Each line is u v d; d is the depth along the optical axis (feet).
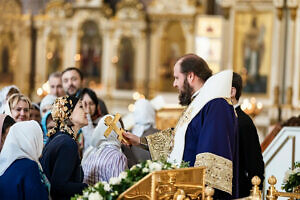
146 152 22.24
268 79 63.93
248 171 18.39
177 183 13.82
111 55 71.67
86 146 23.41
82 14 71.97
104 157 17.95
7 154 15.26
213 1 68.69
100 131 18.40
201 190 14.40
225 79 16.40
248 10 64.34
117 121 17.88
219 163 15.24
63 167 15.98
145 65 70.74
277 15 63.21
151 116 24.85
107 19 71.72
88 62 72.59
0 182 15.06
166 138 18.52
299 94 62.39
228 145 15.55
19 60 73.92
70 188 15.81
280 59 63.36
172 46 69.62
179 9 68.59
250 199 14.87
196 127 16.37
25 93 73.77
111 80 71.92
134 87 71.26
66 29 72.95
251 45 64.49
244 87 64.64
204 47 62.39
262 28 64.18
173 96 69.36
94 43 72.33
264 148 26.53
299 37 62.54
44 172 16.30
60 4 73.05
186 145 16.60
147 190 13.43
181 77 17.03
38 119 27.25
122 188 13.89
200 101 16.46
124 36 71.10
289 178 19.12
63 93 30.45
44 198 15.02
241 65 64.80
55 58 73.67
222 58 64.95
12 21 73.56
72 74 27.78
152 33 70.23
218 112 15.83
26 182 14.90
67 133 16.80
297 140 23.38
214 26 62.54
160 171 13.50
